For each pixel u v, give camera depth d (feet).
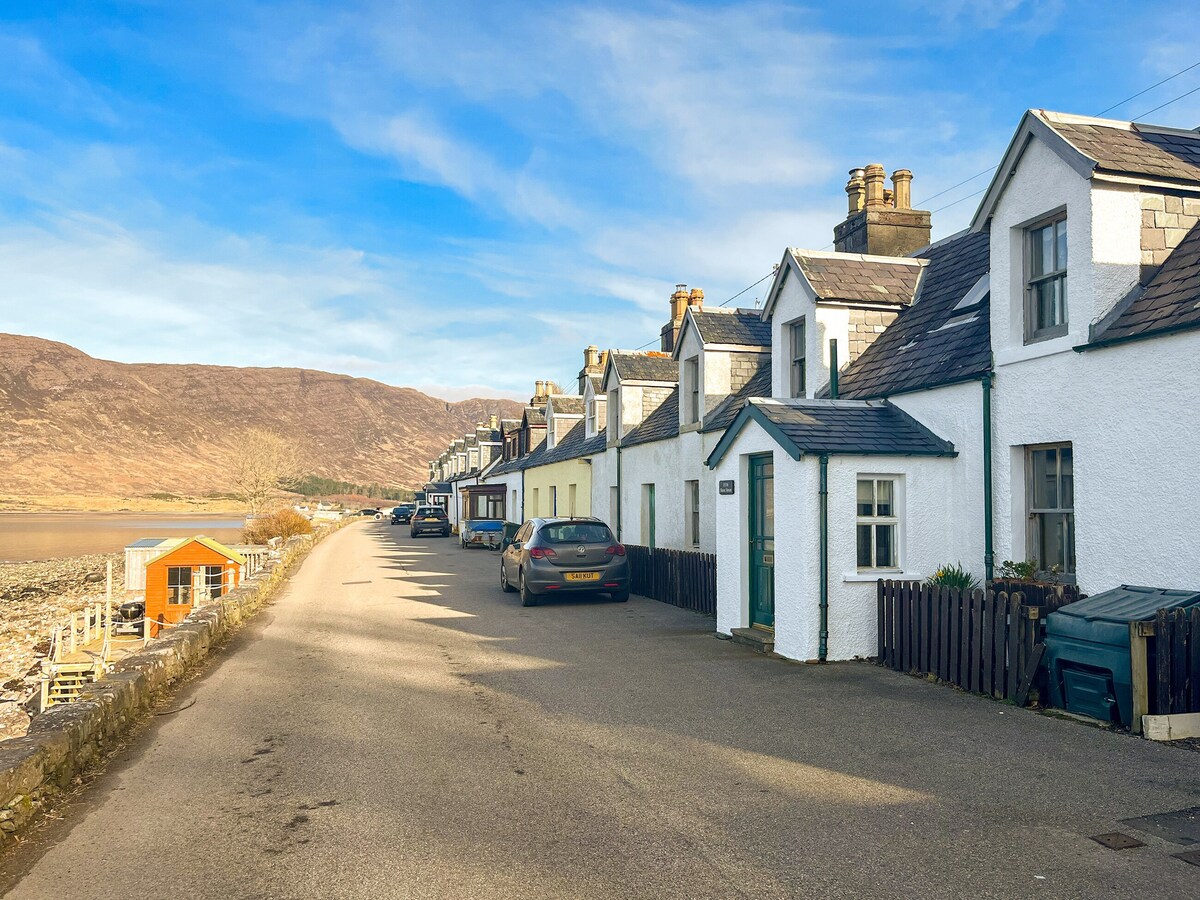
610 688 26.61
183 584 64.95
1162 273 25.35
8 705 46.52
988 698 23.99
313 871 13.55
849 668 28.66
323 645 35.91
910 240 49.70
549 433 101.65
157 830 15.43
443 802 16.60
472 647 34.78
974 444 29.96
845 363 39.86
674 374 70.33
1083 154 25.57
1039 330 28.48
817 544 29.60
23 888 13.12
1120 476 24.29
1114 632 20.40
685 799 16.53
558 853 14.07
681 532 56.44
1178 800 15.75
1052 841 14.08
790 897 12.34
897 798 16.30
